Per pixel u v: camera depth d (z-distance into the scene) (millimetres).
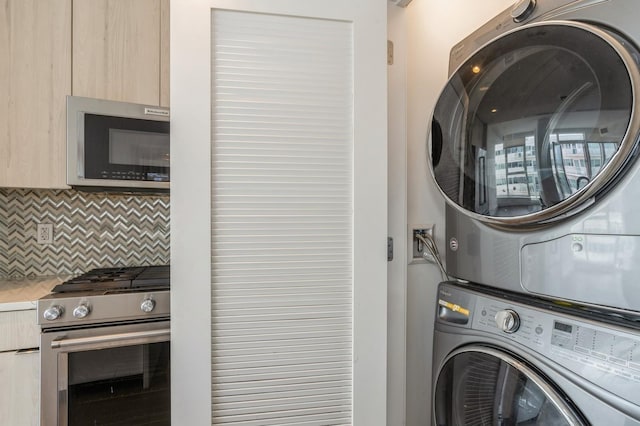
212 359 1122
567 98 836
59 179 1375
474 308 1062
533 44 936
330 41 1184
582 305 826
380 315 1218
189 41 1092
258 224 1148
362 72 1198
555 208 833
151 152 1454
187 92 1093
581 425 740
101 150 1373
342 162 1197
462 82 1163
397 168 1394
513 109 974
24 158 1334
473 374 1051
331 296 1194
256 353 1151
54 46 1361
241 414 1144
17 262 1632
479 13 1589
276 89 1151
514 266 983
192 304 1101
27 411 1175
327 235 1190
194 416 1101
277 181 1157
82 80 1397
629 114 711
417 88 1493
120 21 1447
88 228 1731
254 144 1142
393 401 1364
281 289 1165
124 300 1244
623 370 683
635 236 713
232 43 1123
